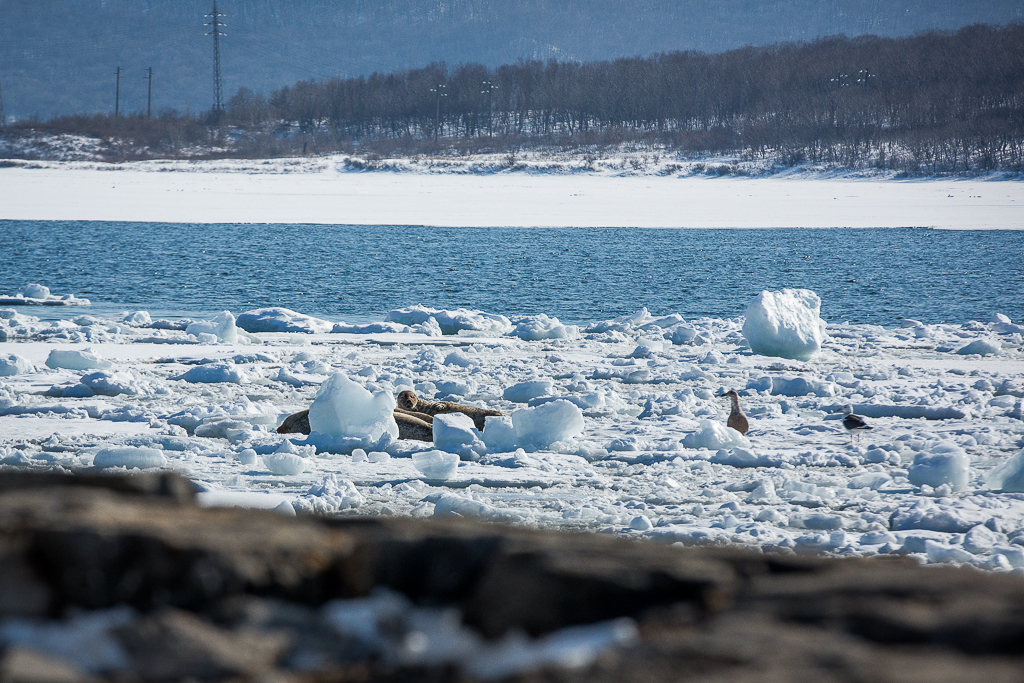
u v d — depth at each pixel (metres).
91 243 180.50
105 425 45.53
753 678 6.55
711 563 8.70
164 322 90.62
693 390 57.66
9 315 90.88
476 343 82.56
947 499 32.22
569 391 58.44
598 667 7.03
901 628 7.14
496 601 8.31
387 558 8.78
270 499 30.61
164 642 7.19
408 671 7.50
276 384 60.16
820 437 44.56
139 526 8.09
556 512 30.39
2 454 37.16
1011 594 7.69
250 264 153.62
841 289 133.38
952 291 131.75
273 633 7.66
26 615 7.40
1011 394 57.84
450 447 40.78
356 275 143.25
